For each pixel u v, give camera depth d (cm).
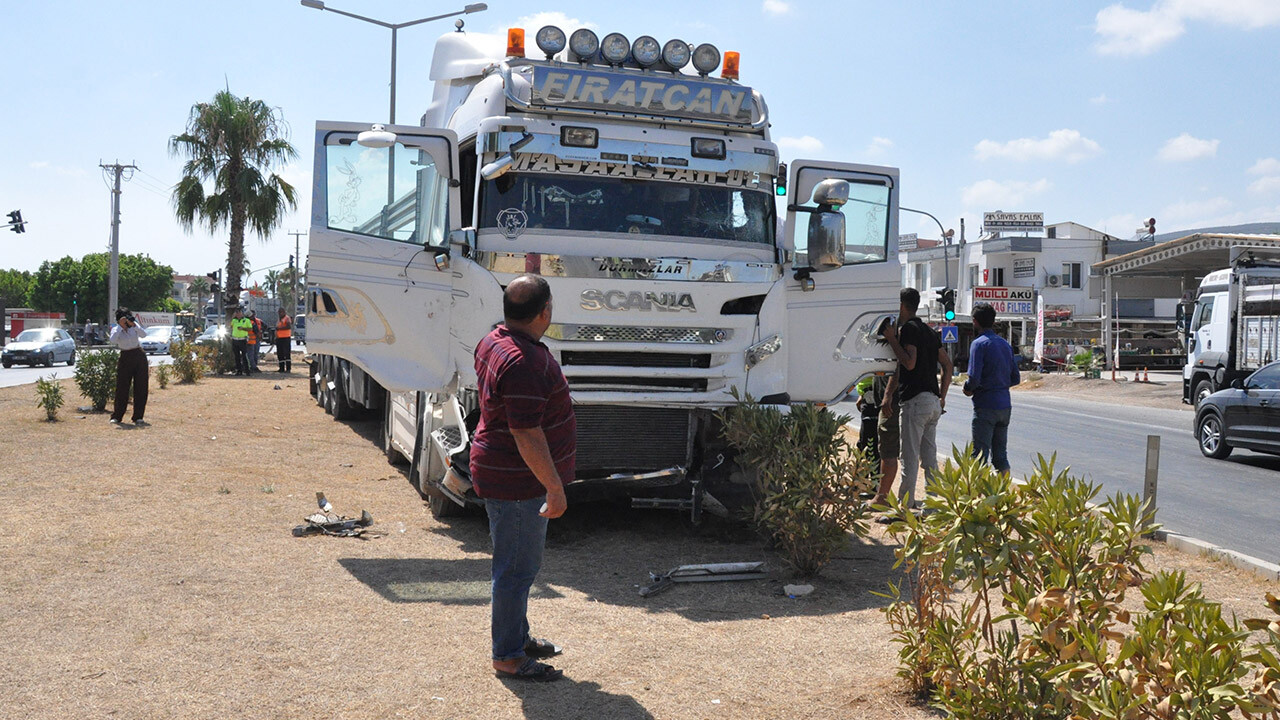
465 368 683
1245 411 1381
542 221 712
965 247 5672
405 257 690
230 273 3272
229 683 423
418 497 905
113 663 444
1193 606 285
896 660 470
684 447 739
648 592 586
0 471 929
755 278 725
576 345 687
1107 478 1229
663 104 746
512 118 707
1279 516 973
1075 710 312
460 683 430
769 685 435
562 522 803
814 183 766
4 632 484
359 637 491
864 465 628
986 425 879
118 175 4975
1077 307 5322
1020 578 333
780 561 681
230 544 689
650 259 698
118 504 804
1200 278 4075
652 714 401
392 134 648
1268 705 256
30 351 3641
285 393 2106
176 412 1565
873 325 787
